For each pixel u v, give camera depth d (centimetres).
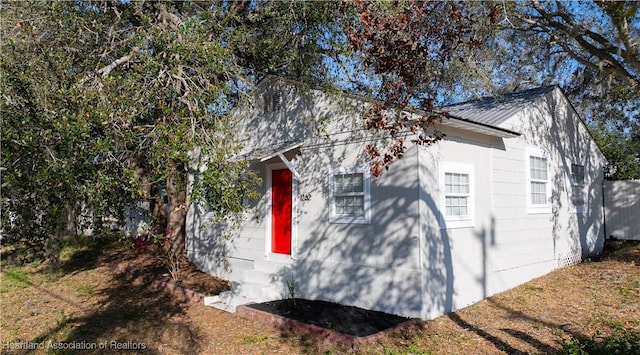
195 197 564
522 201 1057
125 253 1516
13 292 1114
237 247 1155
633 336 612
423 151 773
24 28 647
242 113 1202
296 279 950
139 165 567
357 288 835
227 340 709
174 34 703
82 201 478
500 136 954
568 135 1327
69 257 1509
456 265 828
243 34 989
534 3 1252
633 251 1352
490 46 1159
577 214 1330
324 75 973
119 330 784
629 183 1500
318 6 893
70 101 480
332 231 900
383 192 813
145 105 599
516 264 1012
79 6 901
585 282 1027
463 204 870
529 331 696
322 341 661
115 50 855
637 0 845
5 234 480
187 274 1208
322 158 945
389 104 640
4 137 403
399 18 602
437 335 680
